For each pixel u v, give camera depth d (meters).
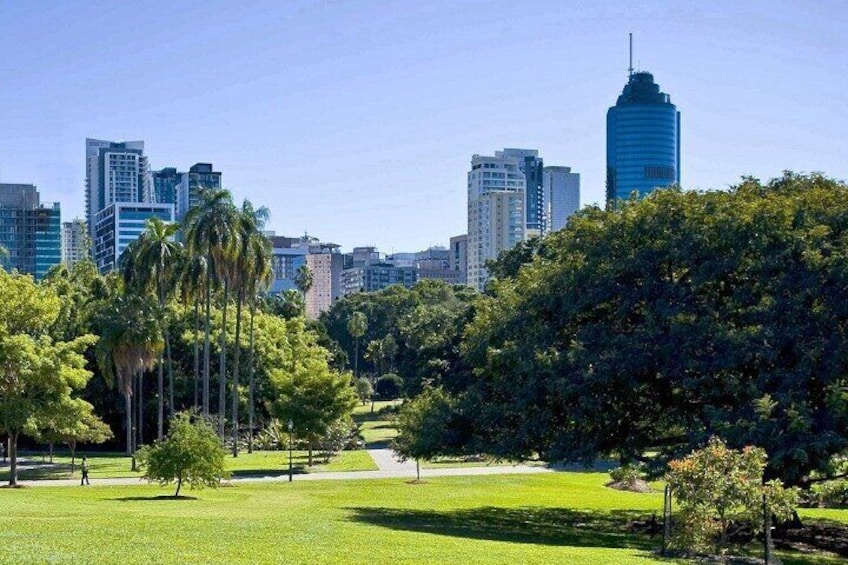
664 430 31.34
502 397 33.41
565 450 30.05
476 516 34.03
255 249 72.94
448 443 33.09
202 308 89.50
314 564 17.38
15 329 48.44
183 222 71.88
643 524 32.88
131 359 70.06
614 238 32.06
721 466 20.30
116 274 89.12
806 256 27.97
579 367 28.97
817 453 25.05
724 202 30.95
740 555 23.67
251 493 41.88
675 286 30.06
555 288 32.44
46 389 48.44
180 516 26.81
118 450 83.88
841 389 25.16
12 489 43.91
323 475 55.44
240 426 86.81
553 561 19.64
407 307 154.12
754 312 28.16
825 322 27.33
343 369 124.19
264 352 89.81
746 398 26.92
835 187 31.78
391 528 26.44
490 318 34.62
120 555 17.56
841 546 29.20
